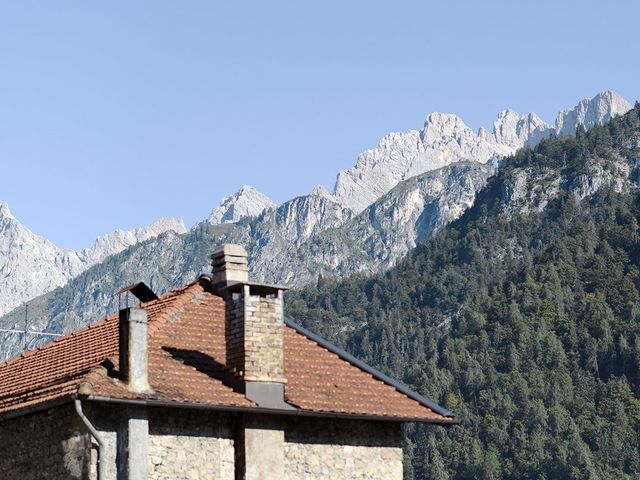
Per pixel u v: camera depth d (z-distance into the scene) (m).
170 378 34.88
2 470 34.81
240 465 34.84
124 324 34.09
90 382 32.75
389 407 37.84
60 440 33.53
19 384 38.47
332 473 36.44
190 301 38.56
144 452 33.16
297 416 36.12
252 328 35.72
